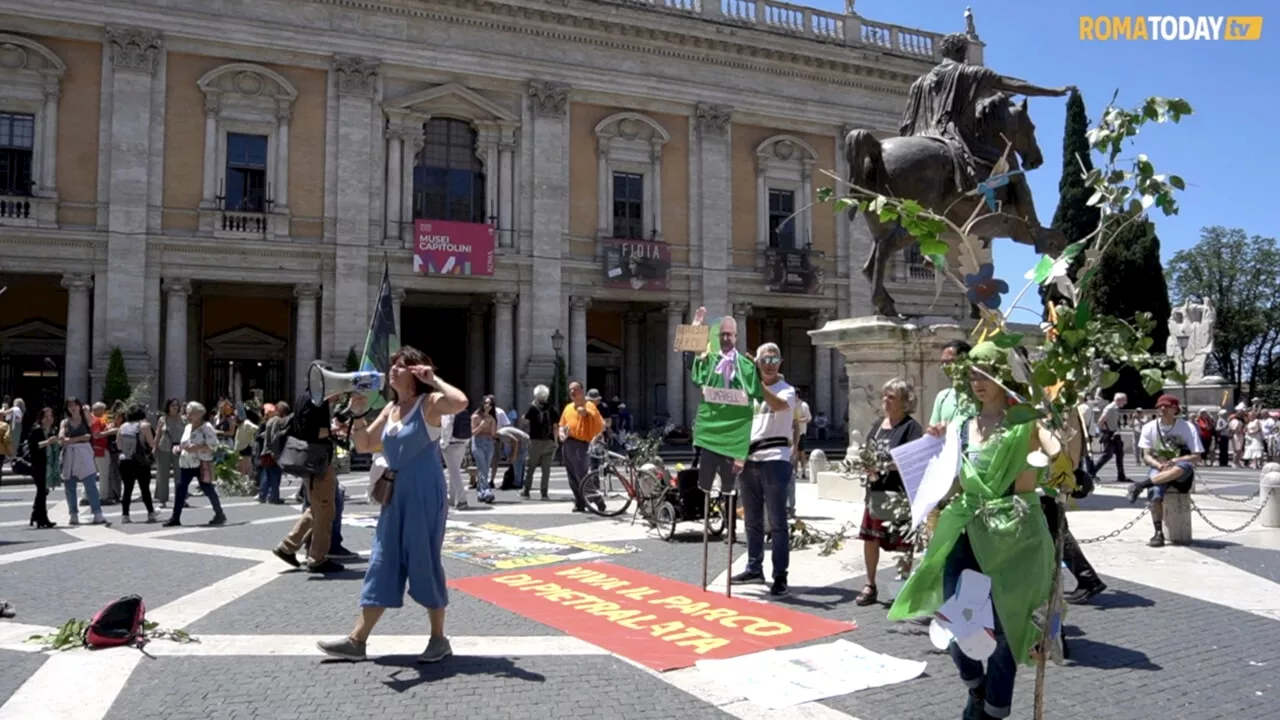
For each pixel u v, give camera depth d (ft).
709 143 121.90
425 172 110.42
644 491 39.40
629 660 19.17
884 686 17.40
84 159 96.02
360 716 15.96
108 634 20.63
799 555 31.45
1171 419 34.09
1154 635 21.06
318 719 15.81
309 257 103.71
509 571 29.63
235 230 100.73
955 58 42.86
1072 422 14.17
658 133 119.44
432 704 16.55
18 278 103.09
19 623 23.31
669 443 115.44
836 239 130.31
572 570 29.53
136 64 97.09
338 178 104.17
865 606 23.93
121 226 96.07
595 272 115.75
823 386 129.29
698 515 35.58
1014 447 14.05
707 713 16.02
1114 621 22.36
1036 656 13.91
